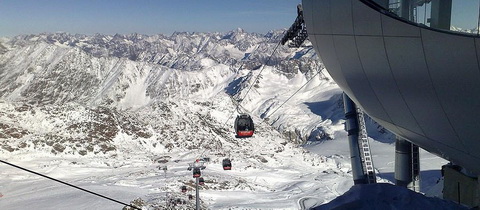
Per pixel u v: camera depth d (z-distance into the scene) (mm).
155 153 141125
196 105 198250
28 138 130000
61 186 87250
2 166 107062
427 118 9914
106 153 133000
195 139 158875
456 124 8898
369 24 9984
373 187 15461
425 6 8102
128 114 171750
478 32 6945
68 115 154875
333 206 15211
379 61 10219
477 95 7539
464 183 17812
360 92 13016
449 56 7672
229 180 101312
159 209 68750
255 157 143750
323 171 133125
